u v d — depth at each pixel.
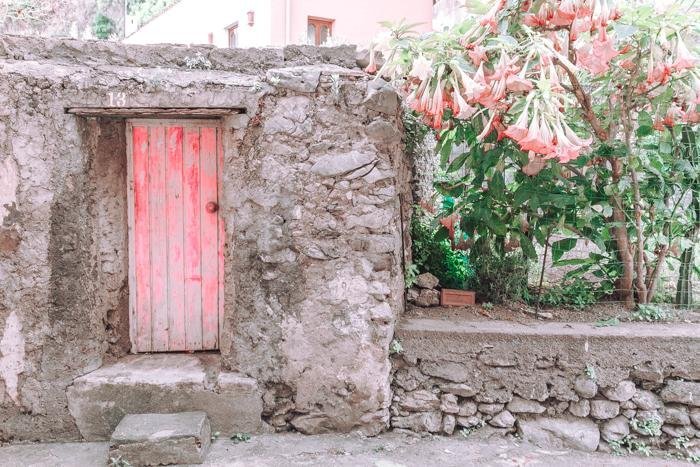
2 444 3.41
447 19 8.59
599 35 2.77
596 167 3.91
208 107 3.36
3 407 3.41
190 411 3.45
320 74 3.38
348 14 8.61
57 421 3.43
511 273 4.16
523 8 3.18
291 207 3.41
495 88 2.86
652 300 4.12
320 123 3.39
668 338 3.41
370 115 3.40
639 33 3.25
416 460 3.23
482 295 4.28
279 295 3.45
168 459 3.12
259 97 3.37
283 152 3.39
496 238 4.28
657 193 3.84
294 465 3.14
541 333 3.50
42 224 3.34
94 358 3.54
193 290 3.83
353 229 3.43
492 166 3.95
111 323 3.74
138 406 3.44
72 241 3.39
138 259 3.78
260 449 3.32
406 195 4.11
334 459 3.22
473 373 3.54
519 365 3.51
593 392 3.46
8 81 3.26
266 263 3.44
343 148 3.40
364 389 3.46
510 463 3.22
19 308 3.37
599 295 4.25
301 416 3.51
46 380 3.41
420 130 4.11
